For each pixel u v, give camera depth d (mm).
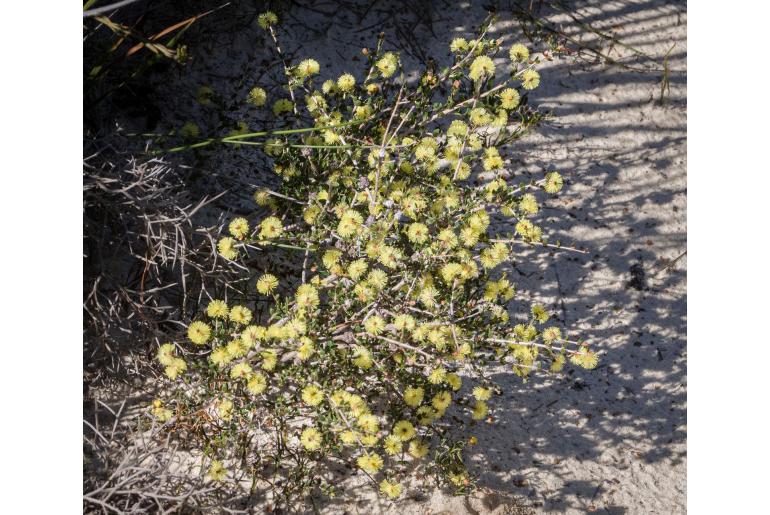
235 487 2602
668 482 2883
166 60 3418
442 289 2574
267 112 3473
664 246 3512
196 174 3047
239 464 2662
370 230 2537
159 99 3387
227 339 2699
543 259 3395
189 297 2881
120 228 2809
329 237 2678
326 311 2553
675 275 3438
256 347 2393
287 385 2814
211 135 3139
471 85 2924
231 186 3209
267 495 2625
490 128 3646
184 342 2709
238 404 2545
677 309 3346
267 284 2488
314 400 2348
